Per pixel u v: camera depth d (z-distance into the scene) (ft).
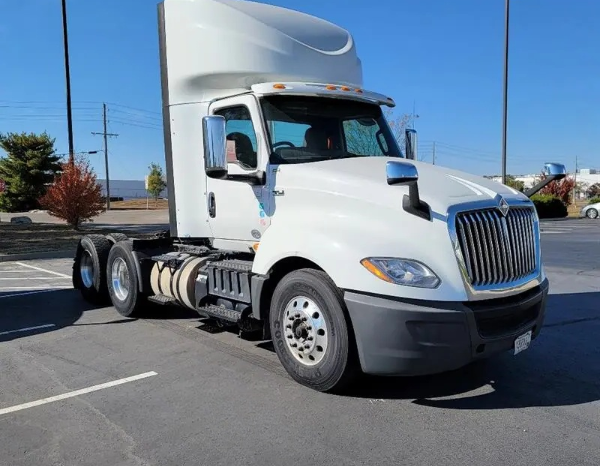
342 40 21.74
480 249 14.02
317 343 14.96
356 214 14.93
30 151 140.46
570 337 20.95
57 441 12.57
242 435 12.73
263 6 20.45
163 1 20.89
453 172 16.84
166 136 21.35
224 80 19.43
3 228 79.92
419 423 13.33
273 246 16.12
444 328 13.15
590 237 64.69
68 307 27.40
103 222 104.99
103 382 16.33
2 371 17.40
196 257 21.29
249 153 18.13
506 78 85.30
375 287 13.48
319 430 12.95
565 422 13.34
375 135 20.21
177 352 19.26
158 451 12.03
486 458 11.57
